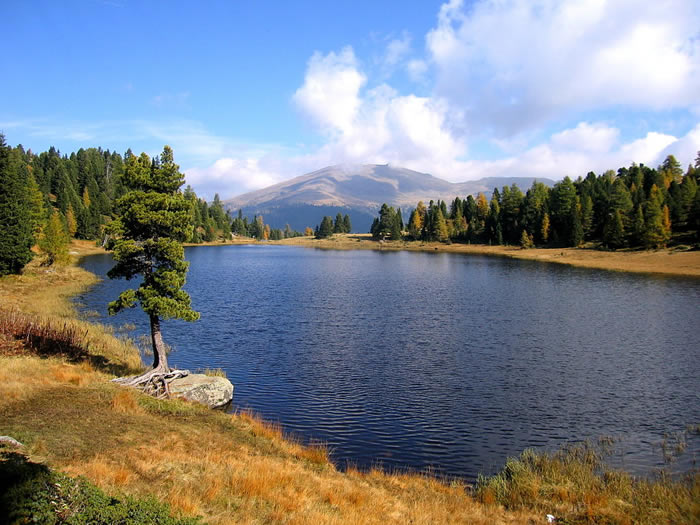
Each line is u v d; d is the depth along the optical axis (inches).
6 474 414.3
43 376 879.7
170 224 1058.1
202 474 579.8
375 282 3191.4
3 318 1214.9
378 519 539.2
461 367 1293.1
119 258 1037.2
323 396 1082.7
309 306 2223.2
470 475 755.4
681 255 4092.0
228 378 1198.3
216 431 799.1
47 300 2026.3
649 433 900.0
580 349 1470.2
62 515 368.8
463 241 7716.5
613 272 3715.6
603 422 950.4
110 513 385.4
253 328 1749.5
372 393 1101.7
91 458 560.1
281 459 718.5
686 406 1027.3
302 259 5482.3
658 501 623.2
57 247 3093.0
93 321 1800.0
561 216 6141.7
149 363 1296.8
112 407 789.9
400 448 844.6
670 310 2110.0
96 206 6771.7
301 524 480.1
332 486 628.7
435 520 556.7
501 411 1004.6
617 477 706.2
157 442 671.8
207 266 4468.5
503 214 7135.8
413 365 1309.1
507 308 2183.8
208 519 453.7
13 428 605.0
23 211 2556.6
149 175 1063.6
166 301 1036.5
